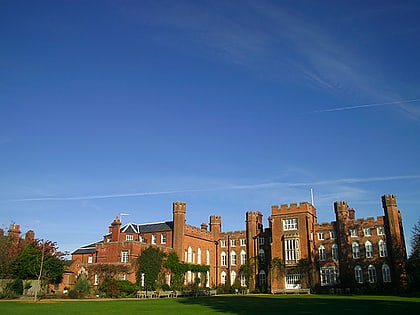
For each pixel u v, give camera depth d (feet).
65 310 104.68
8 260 198.18
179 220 258.98
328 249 247.50
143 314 92.79
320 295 204.64
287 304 126.82
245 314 91.45
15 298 168.86
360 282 234.79
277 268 250.57
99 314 92.89
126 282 204.13
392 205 233.96
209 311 101.09
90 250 281.95
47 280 202.08
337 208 248.11
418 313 87.81
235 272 290.35
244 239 293.64
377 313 89.04
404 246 236.63
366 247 239.30
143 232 272.72
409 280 220.43
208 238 294.66
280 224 257.96
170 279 240.53
